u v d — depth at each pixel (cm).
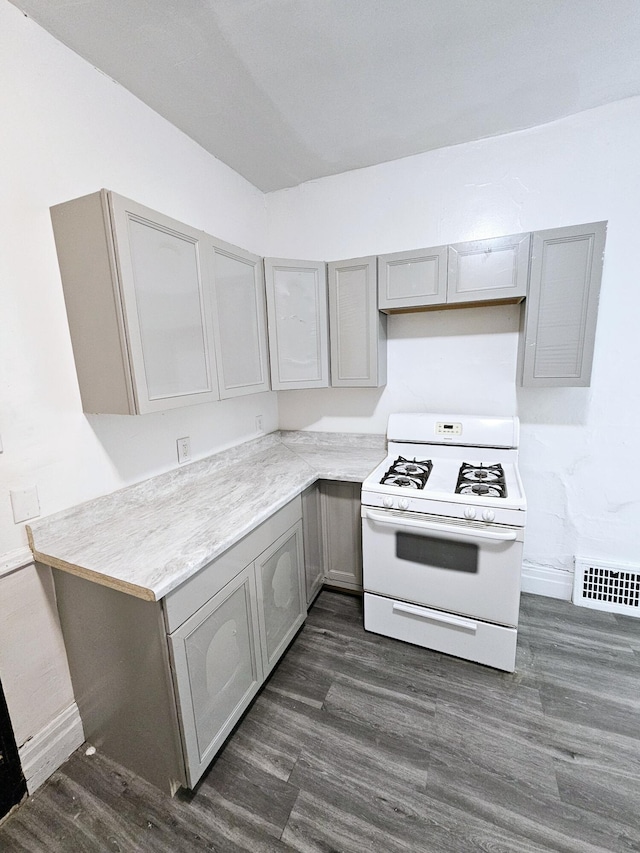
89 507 146
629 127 177
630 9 125
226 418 226
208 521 148
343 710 156
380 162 222
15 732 126
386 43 137
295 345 217
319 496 221
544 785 126
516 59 147
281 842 114
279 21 125
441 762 134
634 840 111
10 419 122
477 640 174
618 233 186
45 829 120
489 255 184
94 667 132
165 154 176
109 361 132
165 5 117
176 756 121
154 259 134
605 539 212
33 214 125
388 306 208
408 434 227
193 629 119
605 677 168
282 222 255
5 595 123
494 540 158
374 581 192
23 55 120
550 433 213
